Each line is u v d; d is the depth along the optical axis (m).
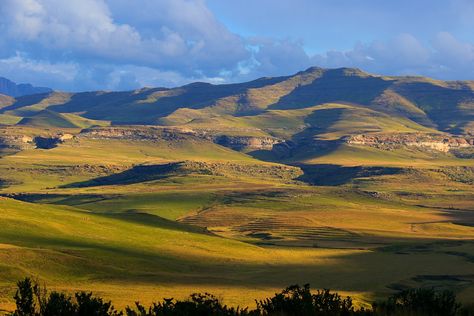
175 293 125.06
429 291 48.06
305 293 42.44
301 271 190.38
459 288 160.12
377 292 149.88
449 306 46.31
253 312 40.97
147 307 100.50
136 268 165.62
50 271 141.62
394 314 42.62
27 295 37.78
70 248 179.88
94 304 37.50
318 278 174.88
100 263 160.62
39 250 154.25
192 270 177.62
